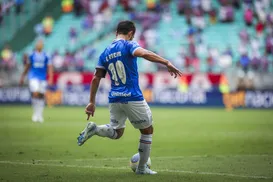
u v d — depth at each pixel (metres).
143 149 25.86
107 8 125.06
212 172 27.48
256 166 29.84
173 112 88.75
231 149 39.03
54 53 114.44
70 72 106.56
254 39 116.19
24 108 96.56
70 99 105.56
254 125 62.75
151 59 24.27
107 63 25.81
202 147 40.41
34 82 65.44
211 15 120.38
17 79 108.44
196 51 114.06
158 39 117.88
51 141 44.34
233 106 101.44
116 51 25.42
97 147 40.34
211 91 102.69
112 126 26.11
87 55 117.00
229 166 29.84
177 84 103.44
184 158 33.75
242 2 122.88
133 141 44.91
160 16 121.88
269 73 102.62
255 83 102.31
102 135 25.73
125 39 25.98
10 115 78.12
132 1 124.81
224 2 120.94
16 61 119.75
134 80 25.42
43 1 130.38
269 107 100.50
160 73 104.00
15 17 128.00
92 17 124.06
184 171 27.83
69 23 126.88
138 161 27.12
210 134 51.44
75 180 24.64
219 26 119.81
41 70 65.56
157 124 63.94
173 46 117.12
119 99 25.41
